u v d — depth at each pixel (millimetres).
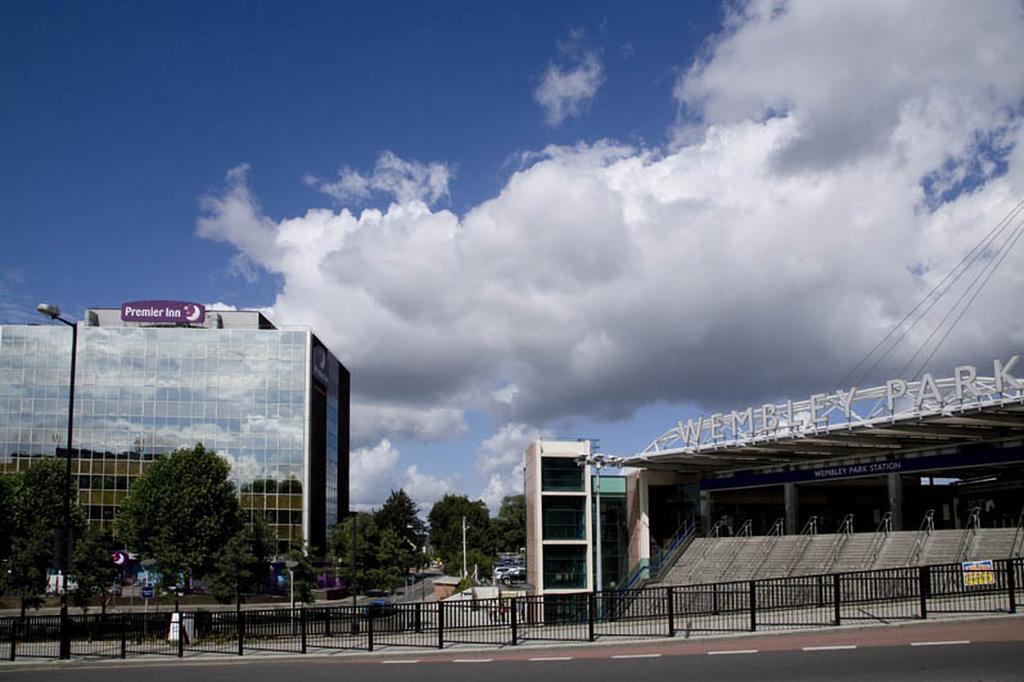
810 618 23594
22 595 52531
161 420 103062
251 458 103375
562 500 59125
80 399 102125
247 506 102188
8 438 100438
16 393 101438
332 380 124250
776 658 17797
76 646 30141
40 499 58906
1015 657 15836
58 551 28359
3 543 55250
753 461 56438
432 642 25938
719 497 61250
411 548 147875
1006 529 39031
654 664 18281
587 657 20516
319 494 113938
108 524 98500
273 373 105500
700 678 16016
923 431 42438
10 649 29953
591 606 23766
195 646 28672
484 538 162000
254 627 29484
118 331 104375
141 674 22328
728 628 22922
